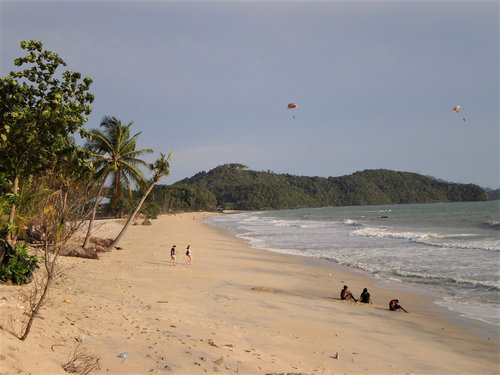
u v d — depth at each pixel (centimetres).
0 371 445
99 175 2358
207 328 920
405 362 860
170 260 2347
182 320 962
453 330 1156
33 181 1138
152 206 10338
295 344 891
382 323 1213
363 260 2573
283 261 2627
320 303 1451
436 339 1069
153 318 934
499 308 1395
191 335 830
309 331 1031
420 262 2402
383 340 1027
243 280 1844
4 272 972
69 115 884
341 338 999
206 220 11444
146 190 2645
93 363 566
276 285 1798
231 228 6894
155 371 586
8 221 1034
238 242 4044
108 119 2447
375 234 4334
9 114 936
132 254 2469
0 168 932
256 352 783
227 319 1048
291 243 3803
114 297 1117
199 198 18788
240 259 2656
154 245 3238
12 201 1006
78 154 914
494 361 895
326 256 2819
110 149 2408
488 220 6881
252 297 1428
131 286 1346
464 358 918
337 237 4241
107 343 682
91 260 1908
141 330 803
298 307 1330
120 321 850
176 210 16325
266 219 10662
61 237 663
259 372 665
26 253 1052
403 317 1298
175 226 7075
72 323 755
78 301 971
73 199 699
